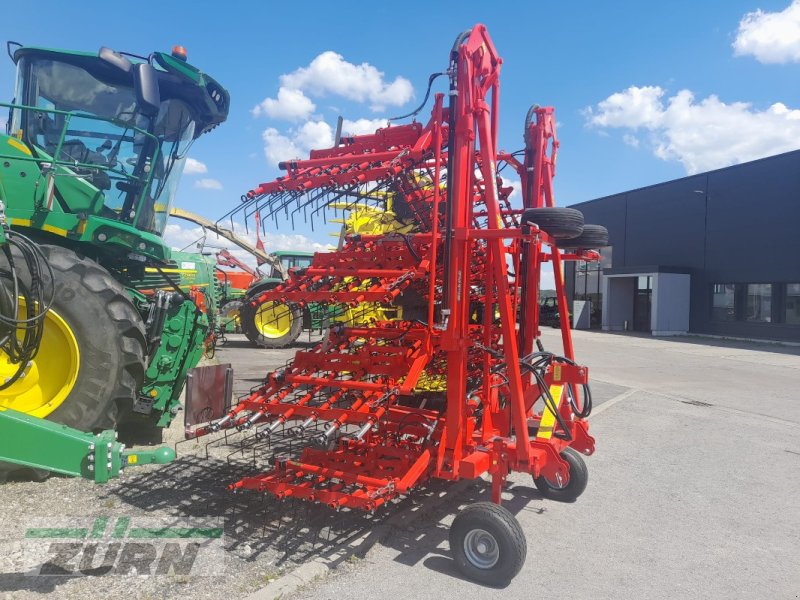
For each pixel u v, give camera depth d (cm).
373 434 457
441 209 480
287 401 408
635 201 2903
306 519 402
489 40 404
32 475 441
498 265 382
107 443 320
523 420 374
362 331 439
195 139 634
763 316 2286
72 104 544
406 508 433
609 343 2133
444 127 411
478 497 476
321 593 311
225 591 304
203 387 522
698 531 424
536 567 359
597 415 828
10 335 356
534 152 492
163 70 551
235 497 433
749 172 2320
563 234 390
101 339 469
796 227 2141
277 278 1474
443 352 471
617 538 408
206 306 1221
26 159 488
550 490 483
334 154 456
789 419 823
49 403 466
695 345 2089
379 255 445
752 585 345
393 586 324
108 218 554
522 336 495
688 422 793
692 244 2588
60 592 294
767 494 507
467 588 326
